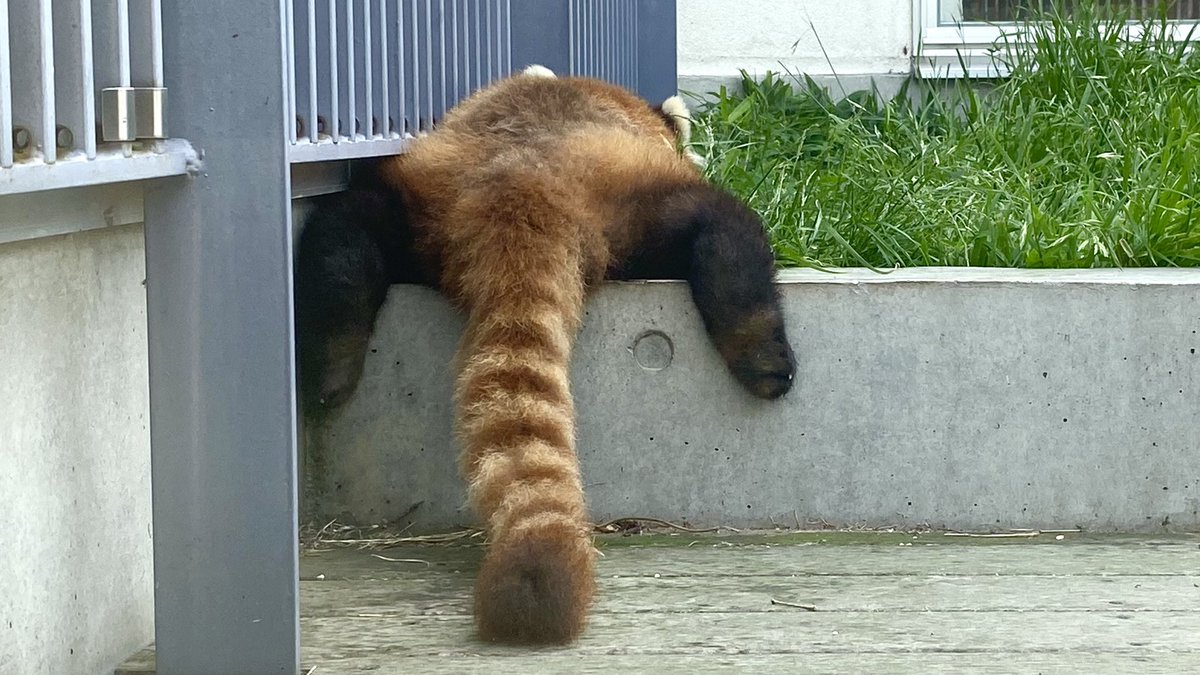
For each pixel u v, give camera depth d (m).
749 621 2.65
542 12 3.46
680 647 2.58
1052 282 2.94
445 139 3.01
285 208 2.45
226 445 2.47
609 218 2.94
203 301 2.46
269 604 2.48
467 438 2.71
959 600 2.71
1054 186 3.48
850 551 2.89
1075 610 2.68
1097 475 2.96
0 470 2.38
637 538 2.95
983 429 2.96
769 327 2.92
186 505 2.48
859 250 3.23
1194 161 3.36
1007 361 2.95
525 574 2.56
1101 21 4.23
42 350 2.43
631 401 2.97
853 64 4.54
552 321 2.78
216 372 2.47
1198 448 2.95
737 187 3.50
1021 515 2.97
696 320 2.95
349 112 2.84
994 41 4.30
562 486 2.64
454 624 2.65
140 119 2.42
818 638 2.60
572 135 3.02
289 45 2.67
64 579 2.46
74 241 2.47
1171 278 2.95
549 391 2.73
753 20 4.57
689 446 2.97
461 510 2.98
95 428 2.50
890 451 2.97
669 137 3.29
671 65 4.25
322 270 2.88
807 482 2.97
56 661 2.45
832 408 2.96
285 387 2.46
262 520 2.48
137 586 2.58
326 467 2.98
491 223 2.84
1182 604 2.69
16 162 2.30
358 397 2.97
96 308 2.50
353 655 2.56
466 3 3.18
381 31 2.92
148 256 2.46
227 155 2.45
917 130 3.86
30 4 2.31
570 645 2.58
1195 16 4.42
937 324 2.95
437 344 2.96
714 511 2.98
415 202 2.94
